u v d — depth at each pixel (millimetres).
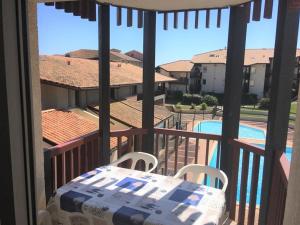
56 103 14555
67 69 17250
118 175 2508
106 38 3256
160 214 1815
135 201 1992
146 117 3742
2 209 926
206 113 33312
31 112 941
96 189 2186
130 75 21859
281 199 1975
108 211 1847
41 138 2104
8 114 861
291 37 2176
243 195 3055
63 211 2047
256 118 27000
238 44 3164
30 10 1921
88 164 3309
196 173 2834
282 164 2010
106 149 3457
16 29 856
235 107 3242
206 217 1797
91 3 3154
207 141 3498
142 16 3645
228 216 3246
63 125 12031
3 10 810
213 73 43250
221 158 3379
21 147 919
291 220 927
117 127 14172
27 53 902
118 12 3492
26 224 975
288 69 2219
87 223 1951
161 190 2193
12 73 859
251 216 2957
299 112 976
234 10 3150
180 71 44719
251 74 37344
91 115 14352
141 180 2395
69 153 2986
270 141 2355
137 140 3848
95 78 16938
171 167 9078
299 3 2105
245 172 3016
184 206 1934
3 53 824
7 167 890
